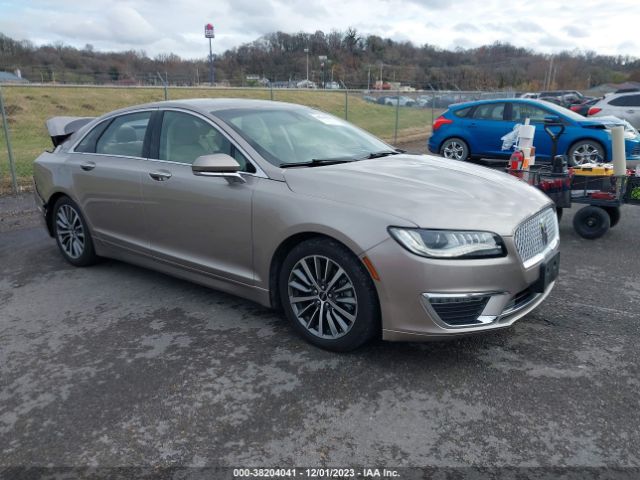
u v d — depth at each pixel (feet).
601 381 9.55
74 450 8.00
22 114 62.23
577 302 13.08
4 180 31.53
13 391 9.59
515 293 9.80
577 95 116.57
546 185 18.94
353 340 10.17
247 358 10.56
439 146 38.73
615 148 18.01
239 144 11.86
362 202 9.93
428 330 9.38
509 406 8.87
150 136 13.73
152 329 11.95
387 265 9.34
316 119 14.44
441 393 9.25
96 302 13.57
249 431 8.34
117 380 9.87
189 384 9.68
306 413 8.76
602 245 18.17
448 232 9.28
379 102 87.04
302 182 10.76
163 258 13.47
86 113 67.51
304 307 11.02
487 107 36.52
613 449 7.82
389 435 8.20
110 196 14.33
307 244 10.40
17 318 12.71
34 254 17.90
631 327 11.70
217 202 11.74
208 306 13.15
